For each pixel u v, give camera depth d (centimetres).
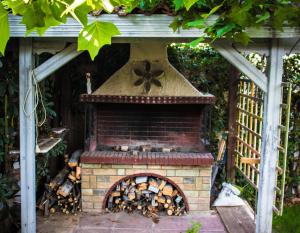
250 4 145
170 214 430
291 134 520
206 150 455
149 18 287
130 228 391
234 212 433
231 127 514
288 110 325
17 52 333
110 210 440
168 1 279
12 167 382
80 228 389
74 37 303
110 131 466
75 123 546
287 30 289
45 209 426
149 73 437
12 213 384
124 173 434
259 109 455
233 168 516
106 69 529
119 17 287
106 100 423
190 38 303
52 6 93
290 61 513
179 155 438
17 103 367
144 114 462
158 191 432
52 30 289
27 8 94
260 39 321
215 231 385
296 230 419
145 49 443
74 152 500
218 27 180
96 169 434
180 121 460
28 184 331
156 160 426
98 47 97
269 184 338
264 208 341
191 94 432
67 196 432
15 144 398
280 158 512
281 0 161
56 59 319
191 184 435
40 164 421
